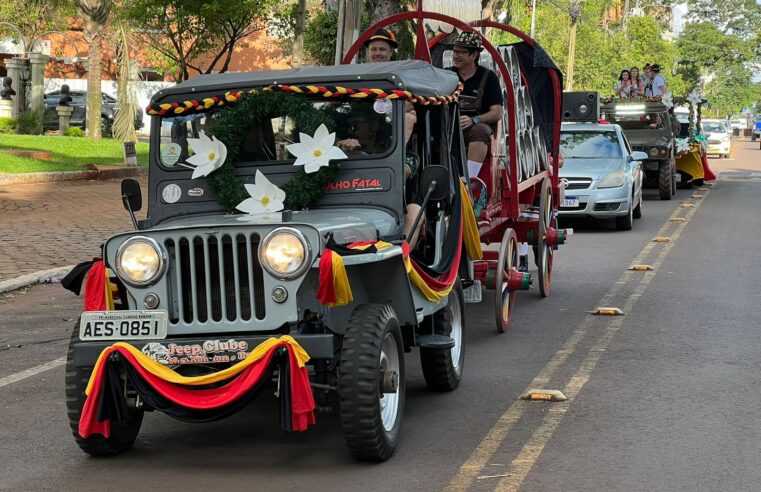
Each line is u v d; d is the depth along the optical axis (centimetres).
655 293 1203
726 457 604
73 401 605
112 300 598
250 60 4850
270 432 677
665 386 775
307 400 553
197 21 3672
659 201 2520
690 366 840
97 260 608
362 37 966
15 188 2280
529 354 899
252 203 671
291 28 4009
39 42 4816
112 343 580
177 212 702
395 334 613
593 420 686
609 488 552
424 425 682
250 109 685
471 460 604
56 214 1892
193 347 566
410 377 831
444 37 1084
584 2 5553
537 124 1233
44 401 765
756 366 838
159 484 573
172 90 707
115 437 622
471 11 1130
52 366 880
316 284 583
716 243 1670
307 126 677
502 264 983
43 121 3841
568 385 784
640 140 2544
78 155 2928
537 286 1270
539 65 1141
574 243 1703
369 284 639
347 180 685
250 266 572
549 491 548
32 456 631
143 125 4491
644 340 948
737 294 1188
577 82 5788
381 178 682
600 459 602
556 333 988
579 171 1878
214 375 559
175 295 589
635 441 636
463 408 724
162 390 567
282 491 557
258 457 621
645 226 1952
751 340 941
